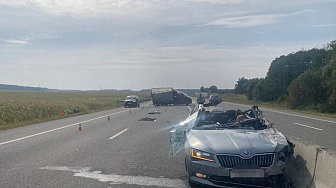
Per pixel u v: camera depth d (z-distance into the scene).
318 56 50.56
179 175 7.67
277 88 64.12
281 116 26.98
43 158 9.63
